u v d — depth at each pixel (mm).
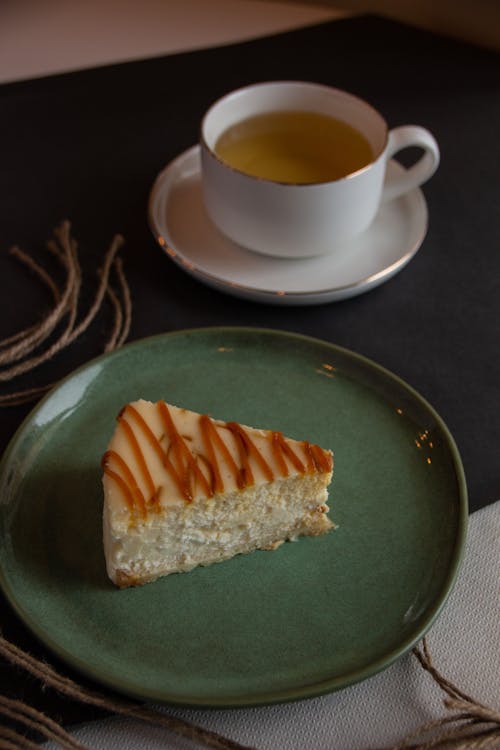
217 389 588
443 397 600
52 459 552
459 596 513
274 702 458
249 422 574
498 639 499
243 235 637
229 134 670
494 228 702
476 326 641
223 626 494
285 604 503
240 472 516
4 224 692
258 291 625
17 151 742
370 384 586
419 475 551
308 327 635
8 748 457
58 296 646
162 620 496
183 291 655
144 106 783
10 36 847
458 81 815
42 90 791
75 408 572
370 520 534
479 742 461
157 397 583
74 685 473
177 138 758
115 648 484
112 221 698
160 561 516
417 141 643
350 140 667
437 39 859
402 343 629
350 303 650
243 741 469
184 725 464
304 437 567
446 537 521
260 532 527
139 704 472
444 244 690
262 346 602
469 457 569
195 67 820
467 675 488
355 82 812
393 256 654
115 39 848
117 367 589
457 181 735
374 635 490
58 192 715
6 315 639
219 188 625
